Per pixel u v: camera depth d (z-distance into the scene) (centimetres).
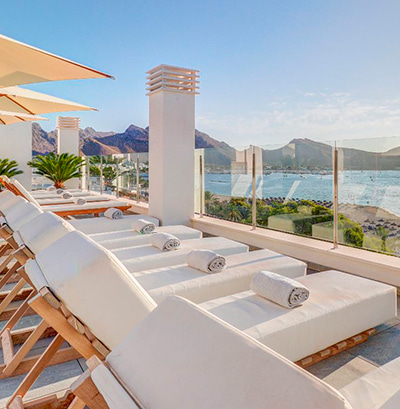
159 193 672
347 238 467
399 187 407
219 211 675
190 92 676
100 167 1066
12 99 459
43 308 130
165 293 260
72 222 574
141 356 96
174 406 80
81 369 230
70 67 311
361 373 229
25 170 1259
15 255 206
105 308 139
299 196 528
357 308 253
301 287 241
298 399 68
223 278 293
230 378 77
